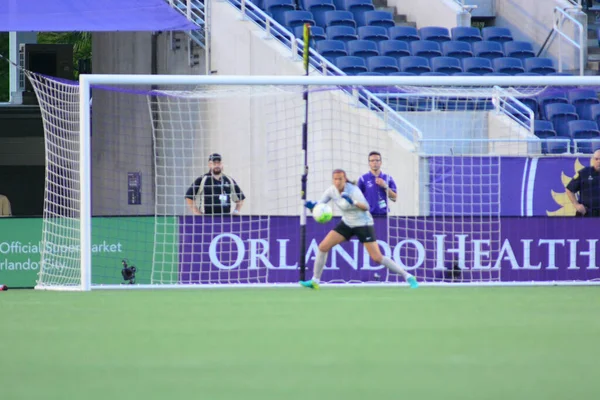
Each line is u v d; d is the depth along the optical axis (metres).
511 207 71.81
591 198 67.12
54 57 90.06
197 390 23.55
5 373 26.23
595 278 66.19
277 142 78.19
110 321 39.56
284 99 77.75
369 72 84.56
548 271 65.94
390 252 65.00
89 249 60.28
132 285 62.31
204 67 86.50
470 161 71.56
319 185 76.31
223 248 64.56
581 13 95.62
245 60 82.44
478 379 25.03
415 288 59.75
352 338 33.50
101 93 96.44
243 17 83.31
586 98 88.25
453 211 71.62
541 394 22.83
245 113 80.44
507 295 54.19
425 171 71.25
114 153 94.94
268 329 36.41
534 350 30.41
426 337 33.81
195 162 85.06
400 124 77.00
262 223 64.62
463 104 82.31
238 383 24.53
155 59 92.38
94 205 98.19
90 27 79.31
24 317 41.41
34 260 64.19
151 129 89.38
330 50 86.94
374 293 56.16
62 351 30.39
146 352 30.09
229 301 50.12
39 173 103.94
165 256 64.31
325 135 76.25
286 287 62.53
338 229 58.28
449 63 88.69
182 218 64.50
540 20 98.56
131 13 81.69
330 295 54.53
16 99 98.69
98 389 23.75
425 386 23.98
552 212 72.00
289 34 80.56
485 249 65.62
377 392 23.17
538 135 82.94
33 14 80.12
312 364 27.59
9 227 64.06
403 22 100.44
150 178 90.38
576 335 34.41
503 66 90.88
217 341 32.72
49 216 70.25
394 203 73.19
